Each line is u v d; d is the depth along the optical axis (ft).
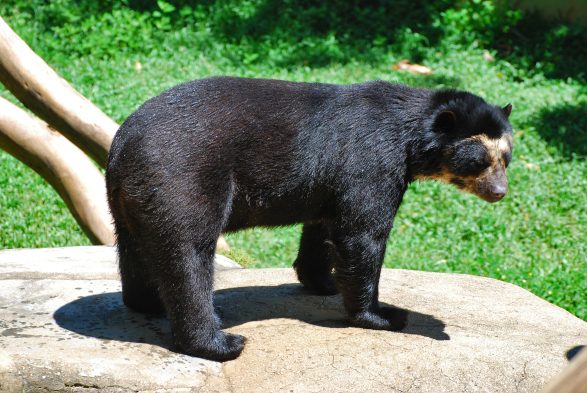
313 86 22.99
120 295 25.67
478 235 45.01
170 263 20.71
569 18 71.87
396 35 69.31
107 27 65.36
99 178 35.65
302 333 23.22
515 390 20.85
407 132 23.11
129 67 60.90
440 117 23.16
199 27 67.92
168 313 21.38
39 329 22.41
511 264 41.70
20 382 19.71
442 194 49.32
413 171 23.77
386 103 23.17
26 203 43.34
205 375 20.67
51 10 66.54
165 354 21.29
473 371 21.15
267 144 21.70
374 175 22.61
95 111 34.86
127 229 22.41
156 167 20.40
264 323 24.13
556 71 67.67
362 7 73.61
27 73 33.86
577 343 23.31
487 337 23.41
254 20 69.00
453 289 28.37
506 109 25.57
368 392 20.25
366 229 22.85
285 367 21.06
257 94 22.00
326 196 22.85
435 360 21.50
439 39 69.82
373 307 23.80
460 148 23.50
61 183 35.19
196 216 20.63
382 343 22.52
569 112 60.34
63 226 41.68
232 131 21.24
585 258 43.21
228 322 24.13
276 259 40.40
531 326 24.91
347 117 22.65
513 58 68.74
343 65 64.23
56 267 28.68
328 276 27.17
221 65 62.69
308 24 69.67
